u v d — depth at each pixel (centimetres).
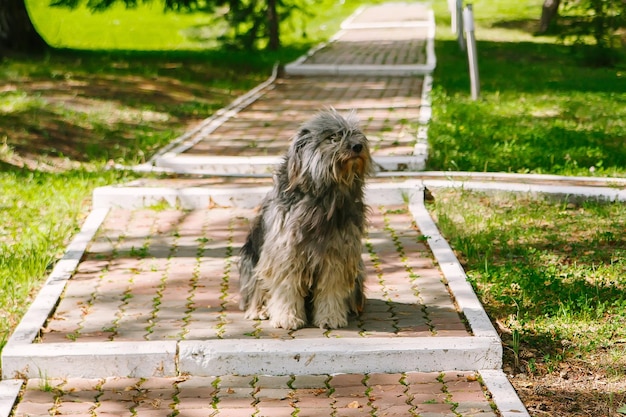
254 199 1030
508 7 3256
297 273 664
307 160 635
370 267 834
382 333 677
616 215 991
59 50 2136
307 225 643
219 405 589
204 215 1007
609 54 2194
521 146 1277
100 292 769
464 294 744
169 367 630
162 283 793
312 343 638
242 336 672
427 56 2247
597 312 721
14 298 758
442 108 1566
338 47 2508
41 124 1323
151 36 2756
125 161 1219
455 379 621
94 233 928
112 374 629
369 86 1892
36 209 1010
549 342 681
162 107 1563
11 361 623
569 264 847
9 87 1565
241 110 1606
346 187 645
